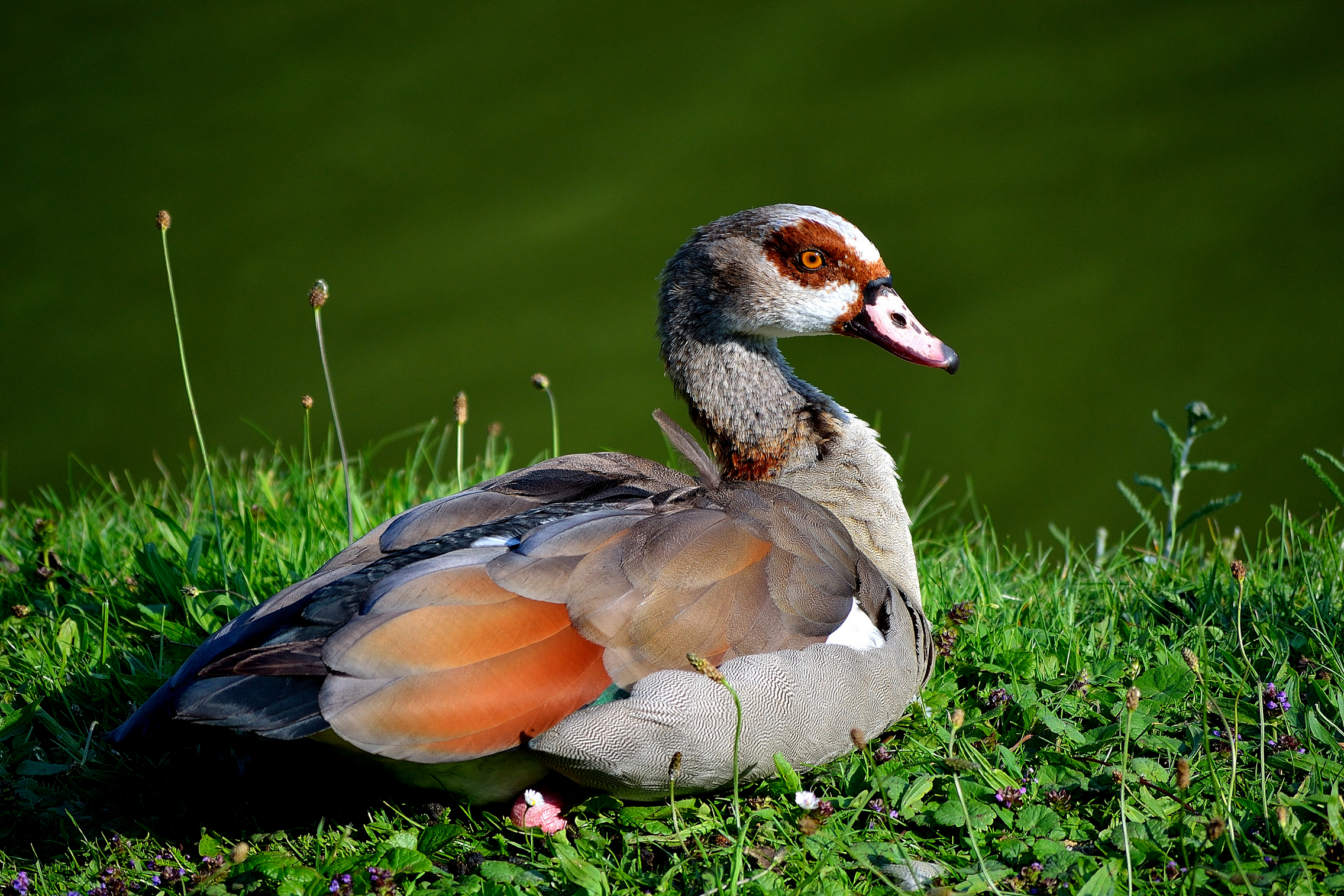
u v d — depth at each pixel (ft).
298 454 40.47
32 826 21.66
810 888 18.58
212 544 30.99
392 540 22.84
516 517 22.50
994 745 22.43
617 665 19.84
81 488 37.55
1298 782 21.18
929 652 24.27
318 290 25.91
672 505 22.70
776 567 21.72
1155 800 20.25
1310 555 30.35
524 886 19.10
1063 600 29.07
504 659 19.06
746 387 28.55
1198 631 26.12
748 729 20.36
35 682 25.17
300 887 18.81
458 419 28.91
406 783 21.31
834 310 28.53
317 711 18.08
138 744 21.01
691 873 19.02
